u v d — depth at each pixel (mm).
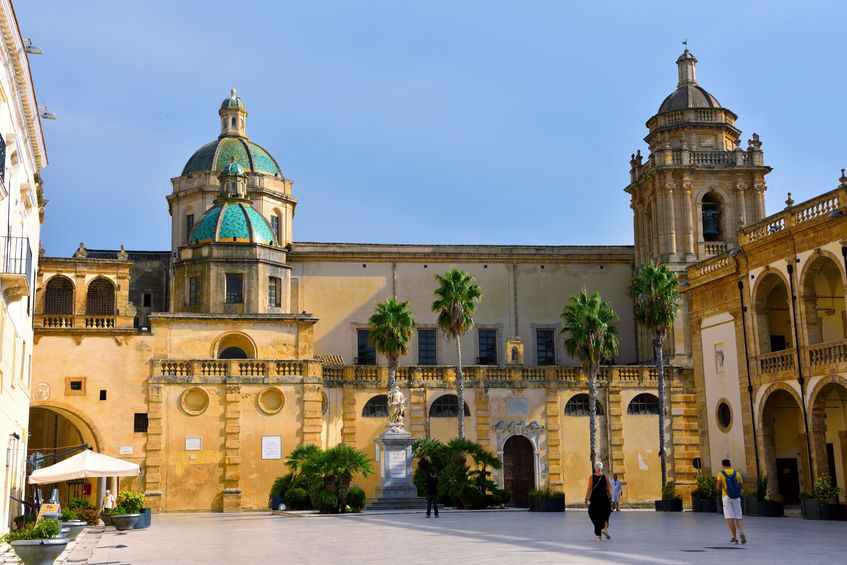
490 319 67812
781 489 45000
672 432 59938
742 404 44062
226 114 74000
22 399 35500
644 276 55469
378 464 56375
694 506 44625
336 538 27609
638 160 69438
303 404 53281
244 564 20562
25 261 29250
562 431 59219
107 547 26938
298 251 66062
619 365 61438
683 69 69750
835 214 37031
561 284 69188
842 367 37219
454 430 58062
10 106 27609
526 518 37469
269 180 70562
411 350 66562
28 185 32688
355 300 66500
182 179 70875
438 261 68062
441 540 25766
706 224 66312
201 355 54312
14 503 33594
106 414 51250
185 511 50906
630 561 19188
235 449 51938
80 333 51656
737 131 68562
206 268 58531
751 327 43469
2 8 24500
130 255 72562
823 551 21594
